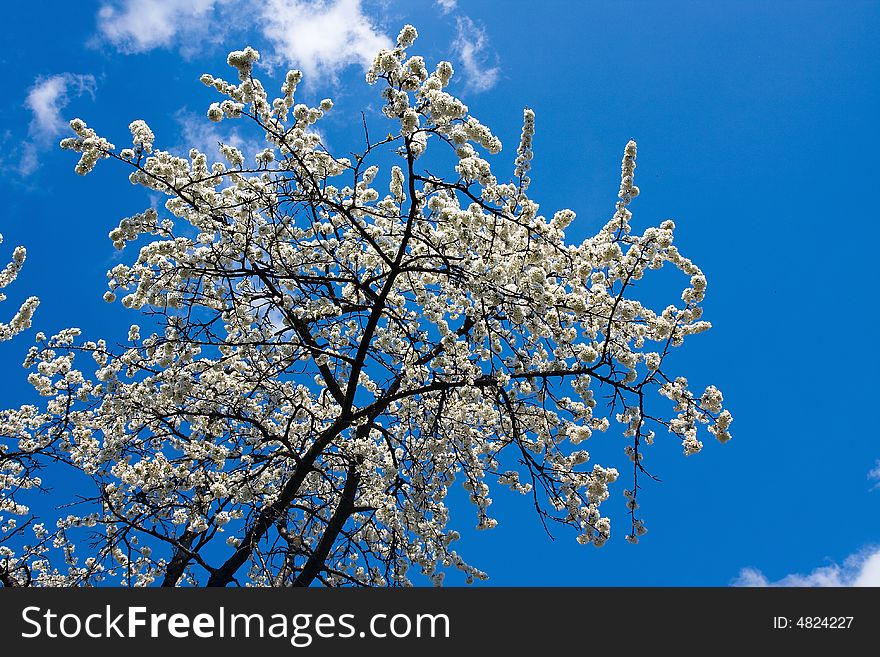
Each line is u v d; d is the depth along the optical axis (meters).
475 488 8.76
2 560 8.88
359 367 8.23
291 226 8.67
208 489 8.39
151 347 8.05
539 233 7.62
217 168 8.57
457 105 6.61
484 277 7.55
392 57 6.54
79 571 8.15
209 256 8.11
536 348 8.88
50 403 9.59
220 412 8.70
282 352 8.35
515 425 7.87
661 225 8.13
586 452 8.37
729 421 7.69
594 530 7.75
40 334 9.50
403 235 8.49
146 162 8.11
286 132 7.96
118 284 8.36
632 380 7.88
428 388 8.05
